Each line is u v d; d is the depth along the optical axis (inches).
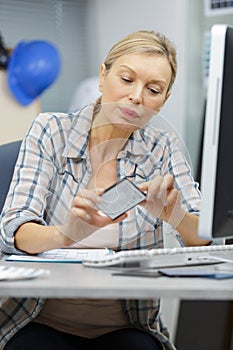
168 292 40.2
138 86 62.9
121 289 40.1
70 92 166.6
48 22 163.5
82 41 168.6
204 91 145.7
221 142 46.7
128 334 61.0
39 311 60.4
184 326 116.1
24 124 127.8
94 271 49.0
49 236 57.1
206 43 144.5
